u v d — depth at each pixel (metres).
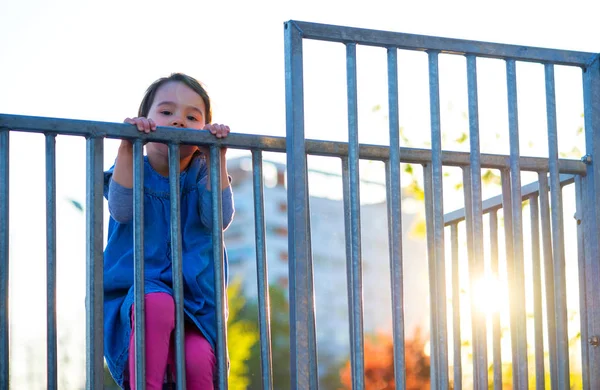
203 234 3.05
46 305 2.51
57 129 2.56
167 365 2.92
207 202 2.97
